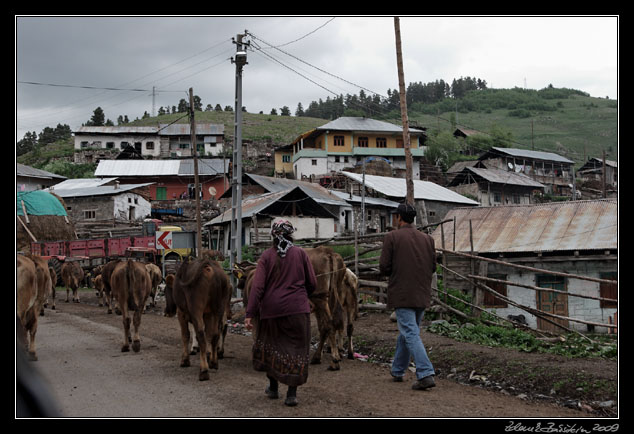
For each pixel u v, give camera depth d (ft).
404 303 23.21
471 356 27.99
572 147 399.44
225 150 260.83
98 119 409.28
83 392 22.09
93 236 130.00
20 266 27.37
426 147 250.78
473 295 45.62
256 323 22.07
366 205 145.18
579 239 70.23
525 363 25.70
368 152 213.05
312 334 38.88
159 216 165.78
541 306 70.33
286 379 19.57
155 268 63.26
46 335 39.55
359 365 29.04
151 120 410.72
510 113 549.54
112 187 155.63
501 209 83.35
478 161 227.81
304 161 209.15
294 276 20.30
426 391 22.70
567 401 21.74
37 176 176.45
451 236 79.46
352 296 31.24
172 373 26.00
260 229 108.27
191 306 24.98
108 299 56.65
